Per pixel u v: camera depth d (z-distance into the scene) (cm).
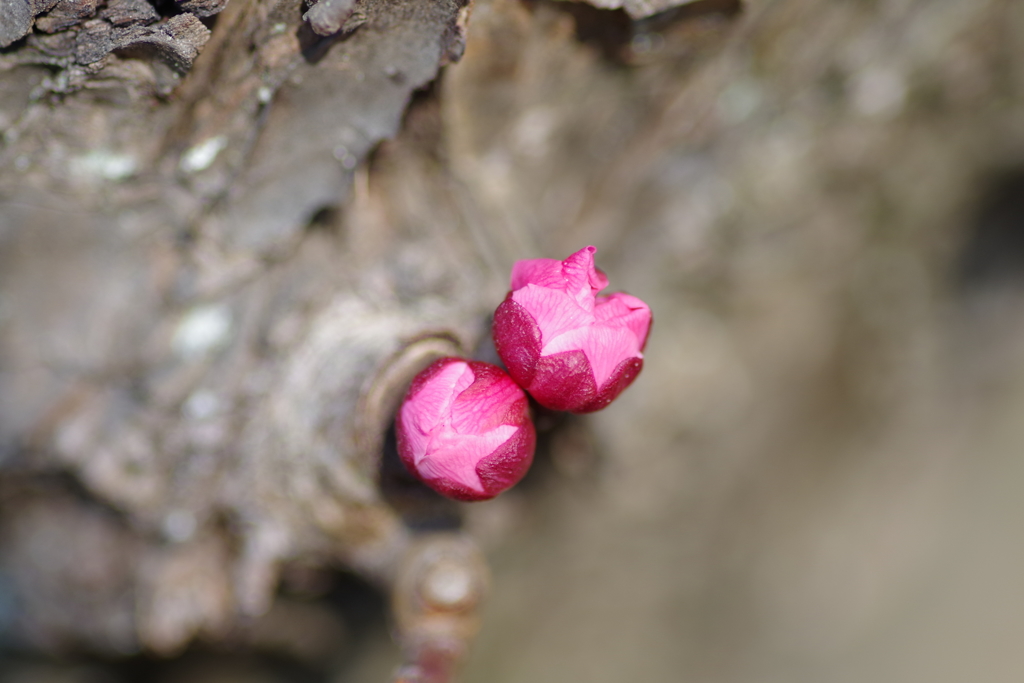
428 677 14
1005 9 16
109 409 14
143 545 15
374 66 14
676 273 16
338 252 15
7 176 14
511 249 15
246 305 15
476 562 15
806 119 16
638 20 14
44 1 13
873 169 17
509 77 15
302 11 14
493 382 13
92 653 16
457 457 13
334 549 15
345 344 15
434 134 15
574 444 16
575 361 13
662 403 16
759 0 15
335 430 14
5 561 15
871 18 16
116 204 14
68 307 14
